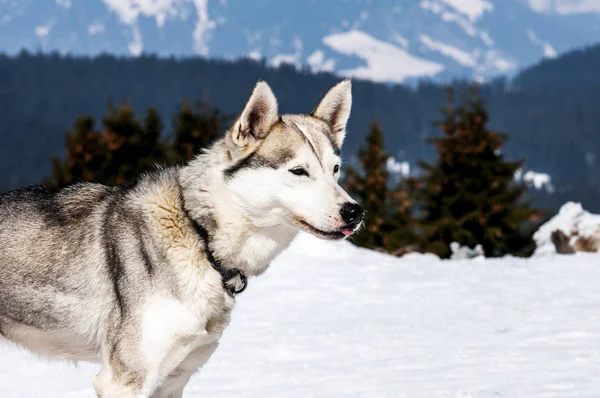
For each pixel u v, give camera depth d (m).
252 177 5.50
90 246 5.71
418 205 34.75
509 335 9.27
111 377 5.54
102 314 5.64
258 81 5.50
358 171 36.31
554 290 11.81
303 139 5.61
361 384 7.52
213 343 5.83
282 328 9.94
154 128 39.25
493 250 33.12
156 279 5.50
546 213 33.16
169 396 5.97
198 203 5.58
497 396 6.90
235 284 5.75
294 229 5.72
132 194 5.73
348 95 6.36
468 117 34.19
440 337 9.33
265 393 7.34
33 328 5.87
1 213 5.99
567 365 7.83
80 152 38.94
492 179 33.25
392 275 13.27
